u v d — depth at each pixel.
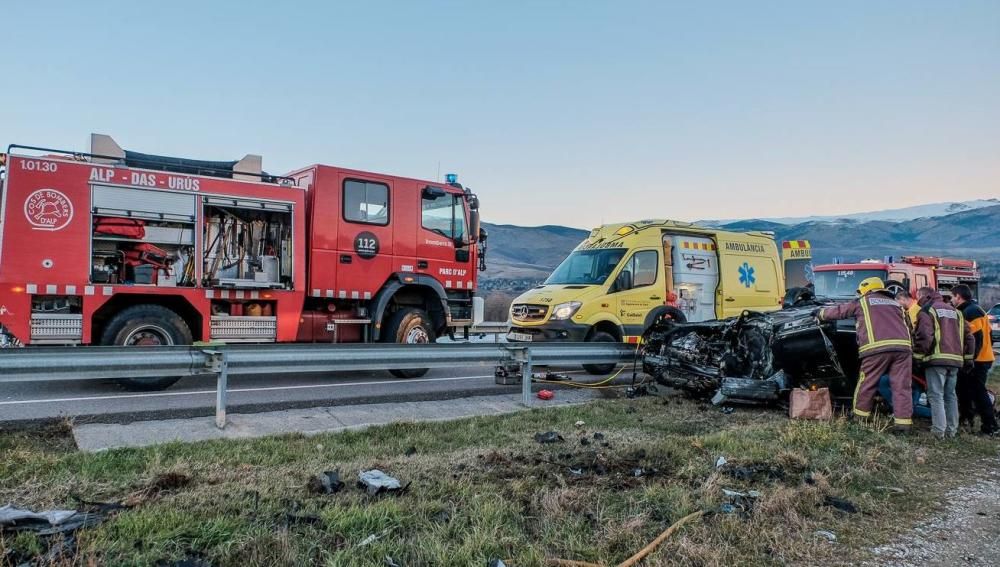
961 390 7.76
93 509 3.88
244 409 7.52
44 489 4.22
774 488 4.77
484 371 11.91
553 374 10.59
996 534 4.24
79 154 8.30
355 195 10.31
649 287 11.48
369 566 3.22
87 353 6.12
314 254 9.86
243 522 3.70
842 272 19.31
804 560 3.69
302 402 8.08
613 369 11.59
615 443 6.11
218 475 4.65
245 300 9.37
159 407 7.43
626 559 3.56
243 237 9.46
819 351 8.10
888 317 7.25
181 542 3.42
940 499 4.92
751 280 13.02
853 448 6.12
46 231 7.93
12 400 7.59
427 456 5.44
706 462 5.50
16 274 7.73
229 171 9.35
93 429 6.12
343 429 6.43
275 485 4.42
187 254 8.94
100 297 8.25
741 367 8.65
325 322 10.21
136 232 8.57
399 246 10.77
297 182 10.51
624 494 4.55
